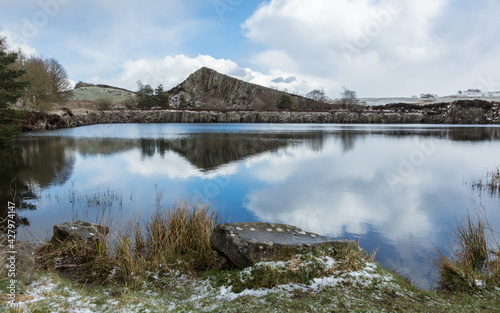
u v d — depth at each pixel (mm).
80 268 4812
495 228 7512
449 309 3293
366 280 3883
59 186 11812
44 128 41031
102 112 61750
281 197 10539
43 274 4207
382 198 10484
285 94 85250
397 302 3420
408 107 82188
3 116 20594
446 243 6582
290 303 3246
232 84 147625
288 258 4246
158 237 5516
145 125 56500
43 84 44281
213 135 35719
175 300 3680
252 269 3992
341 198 10469
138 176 13961
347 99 89688
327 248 4492
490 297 3711
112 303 3355
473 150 23875
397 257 5836
